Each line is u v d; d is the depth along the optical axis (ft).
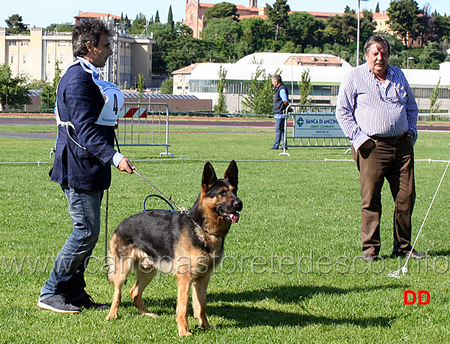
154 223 16.93
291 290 19.95
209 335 16.02
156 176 45.34
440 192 40.70
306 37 557.74
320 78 288.92
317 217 31.24
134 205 33.04
